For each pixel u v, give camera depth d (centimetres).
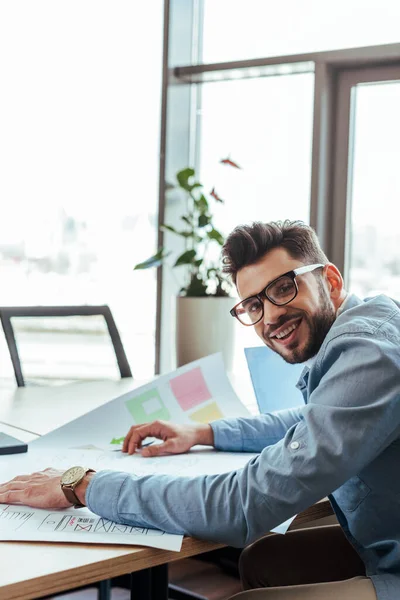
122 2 347
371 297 138
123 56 347
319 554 153
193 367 183
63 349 263
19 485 121
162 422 152
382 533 124
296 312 127
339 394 112
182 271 354
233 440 152
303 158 321
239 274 130
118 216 350
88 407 207
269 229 128
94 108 351
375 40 302
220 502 109
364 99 312
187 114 354
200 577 283
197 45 352
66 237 354
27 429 175
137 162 347
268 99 331
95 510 112
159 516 108
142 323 348
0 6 353
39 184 354
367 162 312
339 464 107
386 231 307
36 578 90
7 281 357
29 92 353
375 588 118
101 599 226
